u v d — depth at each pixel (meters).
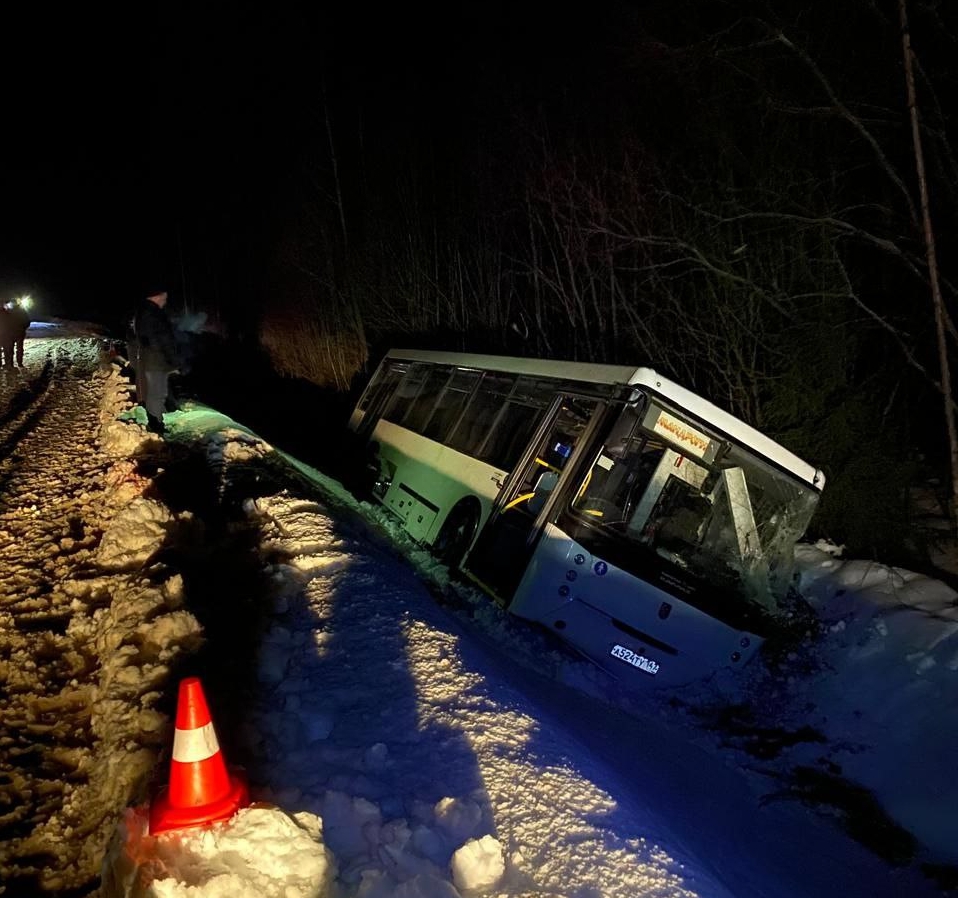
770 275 11.38
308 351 27.75
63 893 3.82
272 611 6.36
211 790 3.25
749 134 11.51
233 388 28.45
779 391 11.47
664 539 7.73
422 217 21.17
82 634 6.39
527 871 3.46
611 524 7.62
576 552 7.45
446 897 3.14
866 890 5.53
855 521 10.56
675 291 13.16
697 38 11.20
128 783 4.23
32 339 38.00
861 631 8.71
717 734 7.48
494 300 18.59
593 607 7.51
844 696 8.04
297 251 26.48
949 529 10.59
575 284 15.27
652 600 7.55
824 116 9.86
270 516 8.90
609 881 3.42
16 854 4.06
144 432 13.09
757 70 10.50
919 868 6.04
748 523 7.85
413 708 4.78
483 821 3.74
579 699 7.04
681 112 12.57
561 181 14.53
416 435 12.09
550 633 7.79
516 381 9.74
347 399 23.91
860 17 9.84
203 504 9.79
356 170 23.66
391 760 4.21
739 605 7.79
